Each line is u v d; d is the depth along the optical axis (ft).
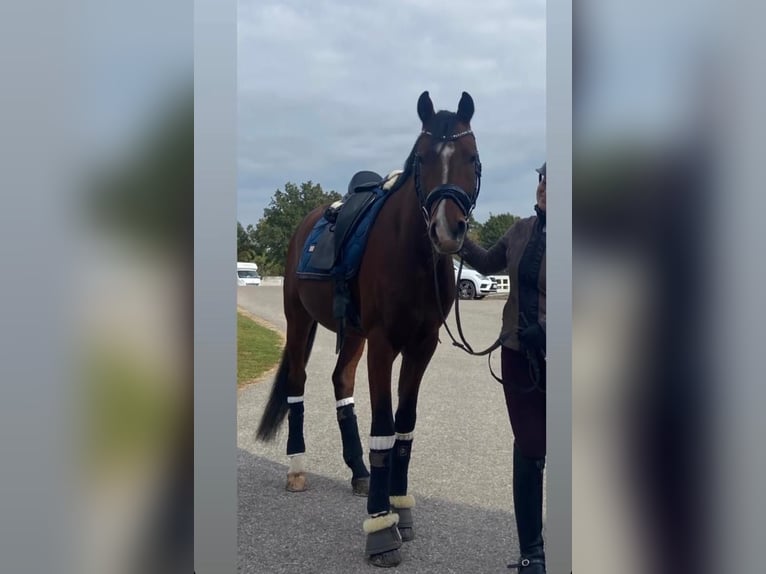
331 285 7.50
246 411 10.23
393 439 6.54
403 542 6.64
